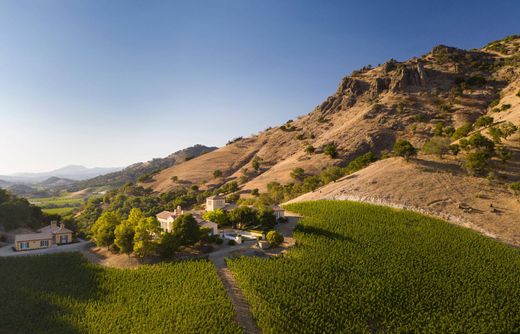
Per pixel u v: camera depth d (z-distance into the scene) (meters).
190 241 61.56
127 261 59.56
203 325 40.25
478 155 85.00
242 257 57.34
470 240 60.00
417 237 62.78
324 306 44.16
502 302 45.47
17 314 43.62
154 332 39.44
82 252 67.69
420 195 78.81
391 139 159.88
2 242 77.75
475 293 47.41
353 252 58.41
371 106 188.75
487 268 52.41
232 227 77.38
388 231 65.81
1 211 86.19
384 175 92.56
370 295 46.69
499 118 123.00
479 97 172.12
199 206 134.75
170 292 47.69
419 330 41.47
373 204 79.50
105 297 47.41
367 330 40.59
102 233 65.12
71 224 99.81
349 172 120.62
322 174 126.31
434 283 49.59
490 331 40.84
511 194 75.38
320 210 81.81
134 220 67.00
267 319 40.91
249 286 48.12
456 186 80.69
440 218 69.75
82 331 40.47
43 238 71.62
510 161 88.31
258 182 160.12
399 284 49.31
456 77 195.38
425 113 172.25
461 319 42.53
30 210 96.50
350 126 178.75
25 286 50.16
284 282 49.00
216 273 52.06
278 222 78.12
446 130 133.50
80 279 52.31
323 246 60.84
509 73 183.00
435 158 98.75
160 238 60.88
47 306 45.41
